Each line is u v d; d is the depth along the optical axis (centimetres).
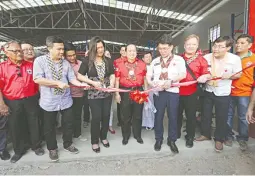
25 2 1046
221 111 298
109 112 312
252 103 283
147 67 316
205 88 315
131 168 280
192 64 304
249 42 299
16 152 287
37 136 296
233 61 292
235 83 306
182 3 931
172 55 294
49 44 264
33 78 266
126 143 329
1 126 278
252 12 344
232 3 844
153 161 296
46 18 1256
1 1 987
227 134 322
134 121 332
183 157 305
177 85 285
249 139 338
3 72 265
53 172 271
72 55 337
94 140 305
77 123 357
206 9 1027
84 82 289
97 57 294
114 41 2244
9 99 271
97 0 1081
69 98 291
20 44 280
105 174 267
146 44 2120
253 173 266
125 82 314
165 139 347
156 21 1288
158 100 300
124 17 1318
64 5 1179
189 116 311
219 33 962
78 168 280
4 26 1316
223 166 282
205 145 321
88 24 1446
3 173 270
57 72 273
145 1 973
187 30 1402
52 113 278
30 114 287
